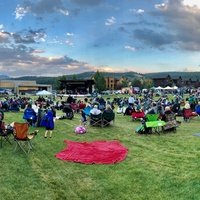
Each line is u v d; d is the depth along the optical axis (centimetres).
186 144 1747
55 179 1146
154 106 2934
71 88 10425
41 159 1421
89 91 10350
